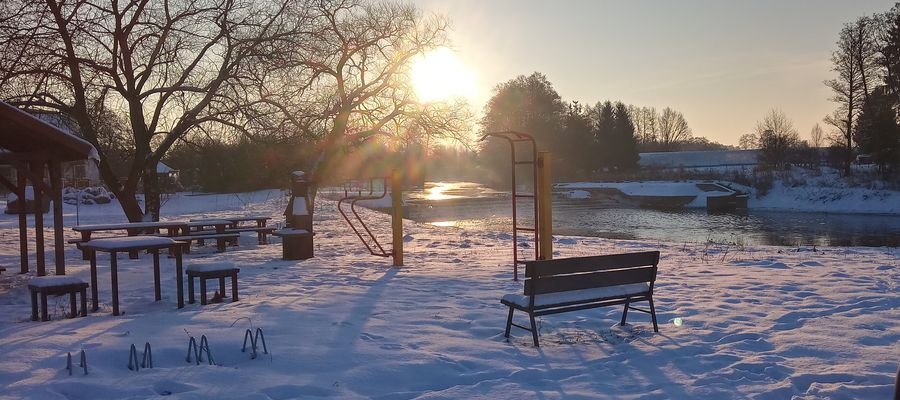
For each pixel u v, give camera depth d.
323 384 5.31
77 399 5.02
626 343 6.66
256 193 48.62
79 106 17.81
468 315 8.05
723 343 6.62
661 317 7.93
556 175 80.06
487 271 12.41
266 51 19.19
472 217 38.72
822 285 10.16
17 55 16.94
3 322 8.02
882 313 7.89
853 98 51.44
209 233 17.44
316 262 14.29
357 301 9.09
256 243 19.77
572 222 37.56
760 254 15.54
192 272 9.00
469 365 5.91
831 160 56.53
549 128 79.56
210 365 5.74
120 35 18.06
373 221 29.33
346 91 23.47
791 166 58.56
